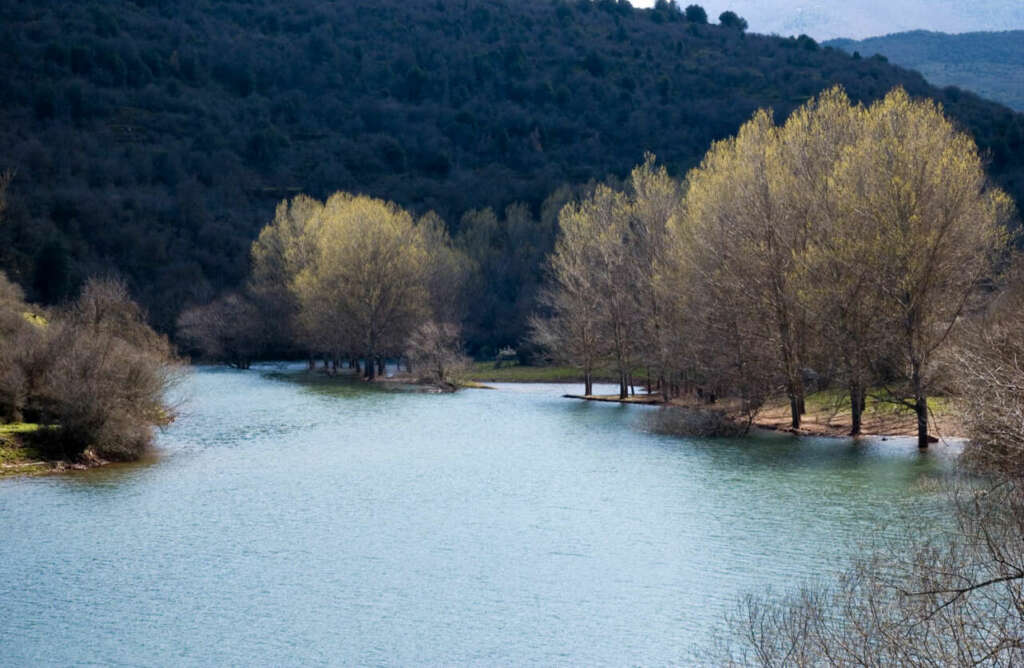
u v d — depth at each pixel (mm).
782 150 60406
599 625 26250
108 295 69875
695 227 64750
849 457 50062
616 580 29984
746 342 59188
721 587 28891
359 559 32625
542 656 24281
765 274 57625
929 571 18766
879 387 54906
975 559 19391
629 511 39062
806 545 32812
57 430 49656
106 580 30312
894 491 40812
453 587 29594
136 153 190125
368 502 41219
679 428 61594
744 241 58281
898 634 16875
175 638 25609
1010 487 20484
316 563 32125
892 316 50688
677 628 25766
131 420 50938
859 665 17250
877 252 50344
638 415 74125
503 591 29188
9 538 35000
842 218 52844
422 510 39688
